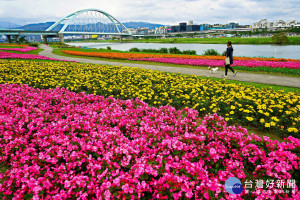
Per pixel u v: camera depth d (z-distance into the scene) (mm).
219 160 3889
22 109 5906
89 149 3852
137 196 2895
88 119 5238
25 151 3881
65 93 8031
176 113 5621
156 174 3162
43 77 11086
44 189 3168
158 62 20672
